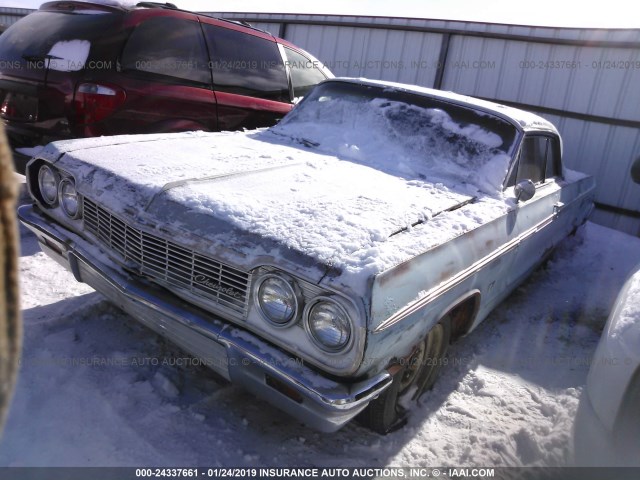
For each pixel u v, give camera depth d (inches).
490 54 311.3
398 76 343.9
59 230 102.0
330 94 152.3
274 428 91.7
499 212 109.6
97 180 95.0
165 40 162.4
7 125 156.5
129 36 152.5
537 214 134.9
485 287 107.6
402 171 123.3
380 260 72.1
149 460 79.8
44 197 107.3
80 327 112.7
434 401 107.1
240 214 81.9
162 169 98.6
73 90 144.6
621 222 285.1
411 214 91.4
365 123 139.1
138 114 155.3
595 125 284.5
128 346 107.9
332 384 69.0
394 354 77.2
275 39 206.5
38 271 136.1
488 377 119.6
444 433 97.5
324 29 367.2
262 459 84.2
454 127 131.9
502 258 111.3
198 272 80.1
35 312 116.0
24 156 152.5
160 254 84.5
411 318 76.7
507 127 130.6
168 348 109.1
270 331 73.7
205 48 175.0
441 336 100.8
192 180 93.7
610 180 284.7
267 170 107.3
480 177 121.8
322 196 94.6
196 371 103.5
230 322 77.9
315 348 70.1
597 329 154.9
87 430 83.8
